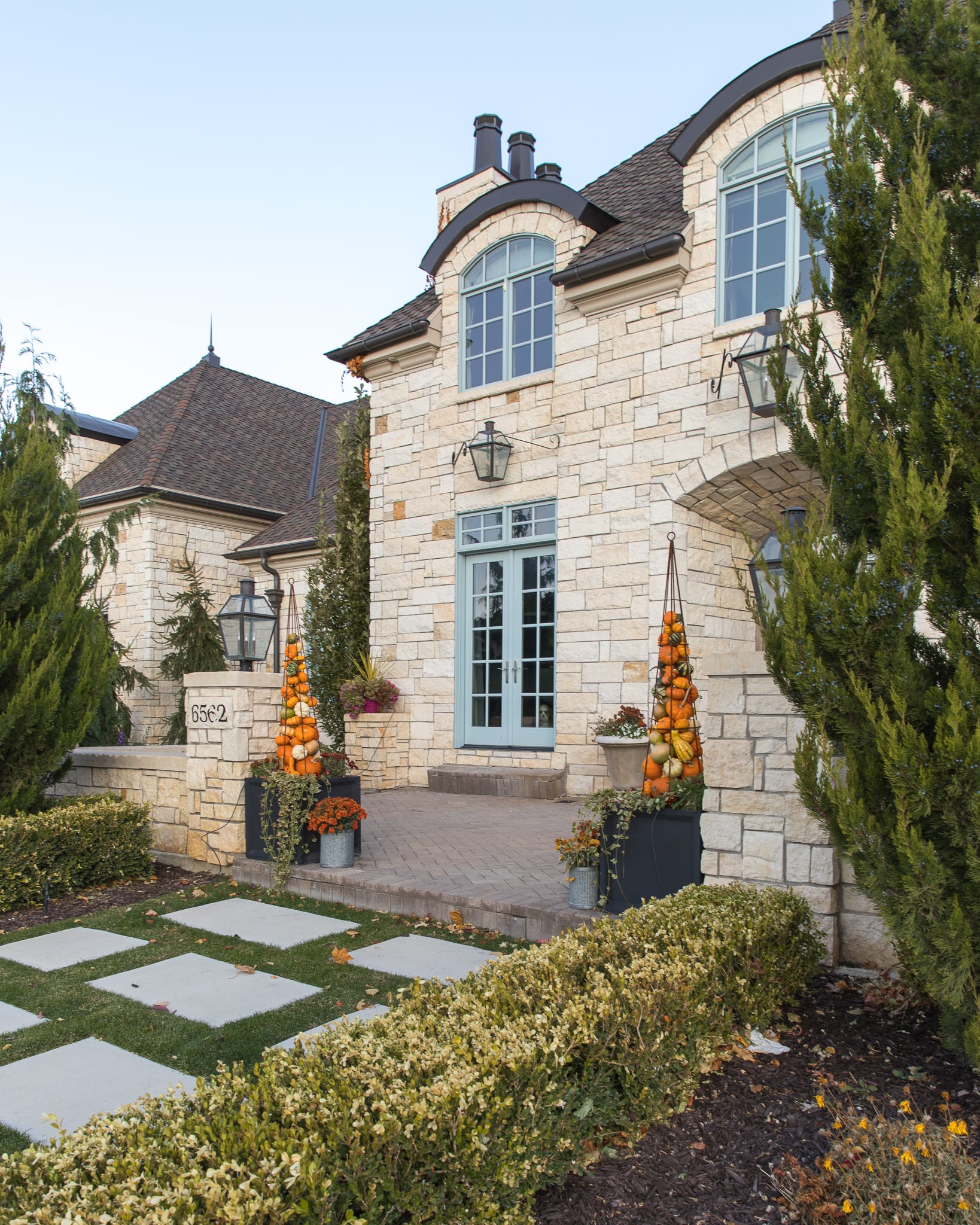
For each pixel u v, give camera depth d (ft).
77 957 16.06
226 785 22.52
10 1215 5.64
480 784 32.83
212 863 22.85
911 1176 7.16
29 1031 12.44
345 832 20.42
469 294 36.88
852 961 13.93
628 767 28.14
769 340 25.64
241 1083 7.22
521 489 33.99
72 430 28.04
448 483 36.60
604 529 31.07
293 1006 13.11
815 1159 8.48
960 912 8.80
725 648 30.96
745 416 27.78
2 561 22.81
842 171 10.57
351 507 42.22
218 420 63.00
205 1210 5.52
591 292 31.35
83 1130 6.66
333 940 16.57
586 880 15.93
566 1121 8.23
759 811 14.30
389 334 37.88
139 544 53.16
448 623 36.22
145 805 23.25
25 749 22.62
